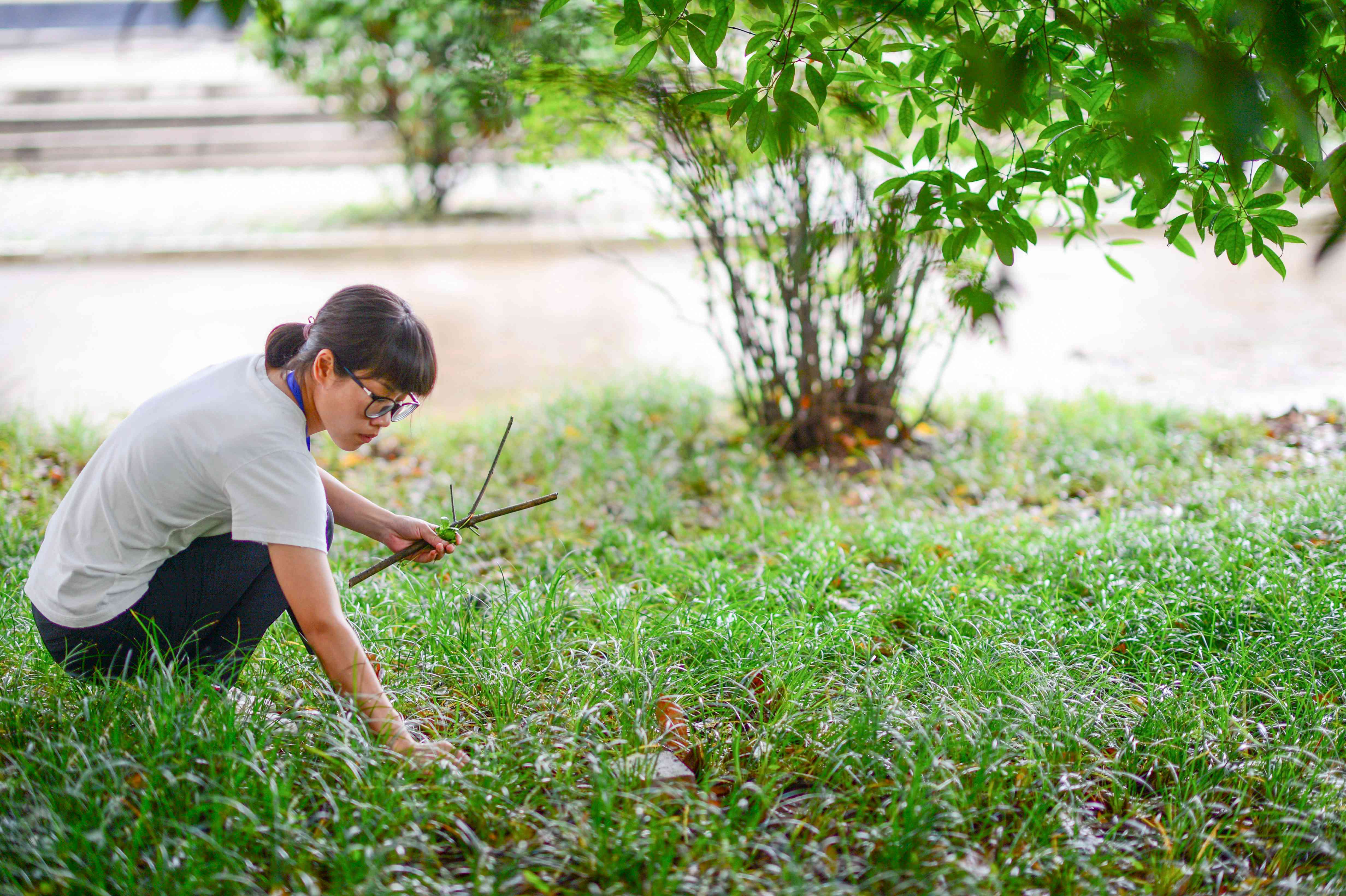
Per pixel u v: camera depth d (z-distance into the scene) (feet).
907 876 7.50
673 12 8.70
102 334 28.35
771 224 19.10
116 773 7.96
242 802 7.79
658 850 7.58
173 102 54.03
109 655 8.81
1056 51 9.07
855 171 17.15
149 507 8.21
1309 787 8.70
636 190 44.52
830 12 9.03
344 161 53.36
